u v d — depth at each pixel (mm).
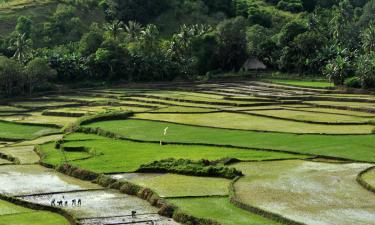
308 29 181375
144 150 80312
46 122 109750
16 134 100188
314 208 52094
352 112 109688
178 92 145750
